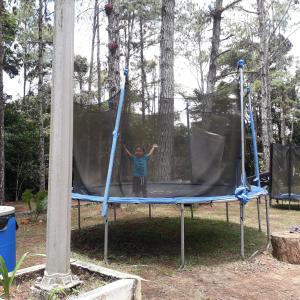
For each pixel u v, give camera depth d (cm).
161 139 532
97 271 306
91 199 505
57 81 276
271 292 393
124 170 523
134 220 818
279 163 1018
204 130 528
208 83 1180
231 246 590
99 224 773
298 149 1012
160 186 520
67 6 278
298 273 459
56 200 273
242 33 1591
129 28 2005
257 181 672
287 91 2431
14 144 1303
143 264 495
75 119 573
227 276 446
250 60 1789
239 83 539
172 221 801
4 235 369
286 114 2498
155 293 383
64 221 274
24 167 1347
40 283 276
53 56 279
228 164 522
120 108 512
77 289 275
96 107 580
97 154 546
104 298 255
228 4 1270
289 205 1004
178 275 447
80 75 2120
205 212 937
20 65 1764
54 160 273
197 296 377
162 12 1003
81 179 555
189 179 519
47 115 1164
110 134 541
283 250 506
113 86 1034
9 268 374
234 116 532
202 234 674
